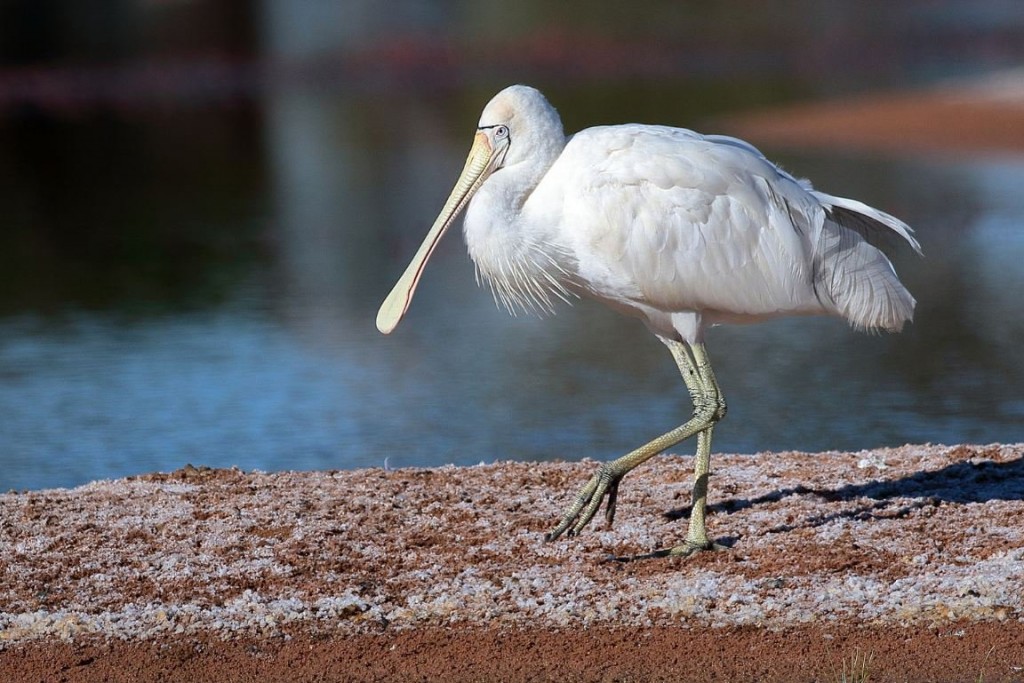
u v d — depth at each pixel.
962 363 18.14
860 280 9.20
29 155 48.28
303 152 47.44
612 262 9.04
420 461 14.11
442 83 74.12
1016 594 8.10
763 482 10.40
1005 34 92.50
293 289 24.97
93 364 19.30
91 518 9.70
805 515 9.54
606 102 60.31
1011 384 16.95
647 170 8.94
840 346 19.56
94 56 85.25
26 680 7.55
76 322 22.48
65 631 7.99
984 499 9.83
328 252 28.91
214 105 65.12
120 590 8.51
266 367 18.86
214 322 22.09
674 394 17.06
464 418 15.98
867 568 8.54
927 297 22.39
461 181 9.66
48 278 26.66
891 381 17.34
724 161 8.99
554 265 9.27
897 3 113.19
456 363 18.95
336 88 72.50
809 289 9.09
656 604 8.16
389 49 89.00
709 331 21.02
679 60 84.25
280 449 14.72
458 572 8.69
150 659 7.73
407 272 9.97
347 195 37.38
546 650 7.76
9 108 64.56
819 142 43.03
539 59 85.19
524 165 9.38
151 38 93.69
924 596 8.12
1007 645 7.66
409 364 18.84
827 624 7.92
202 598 8.38
